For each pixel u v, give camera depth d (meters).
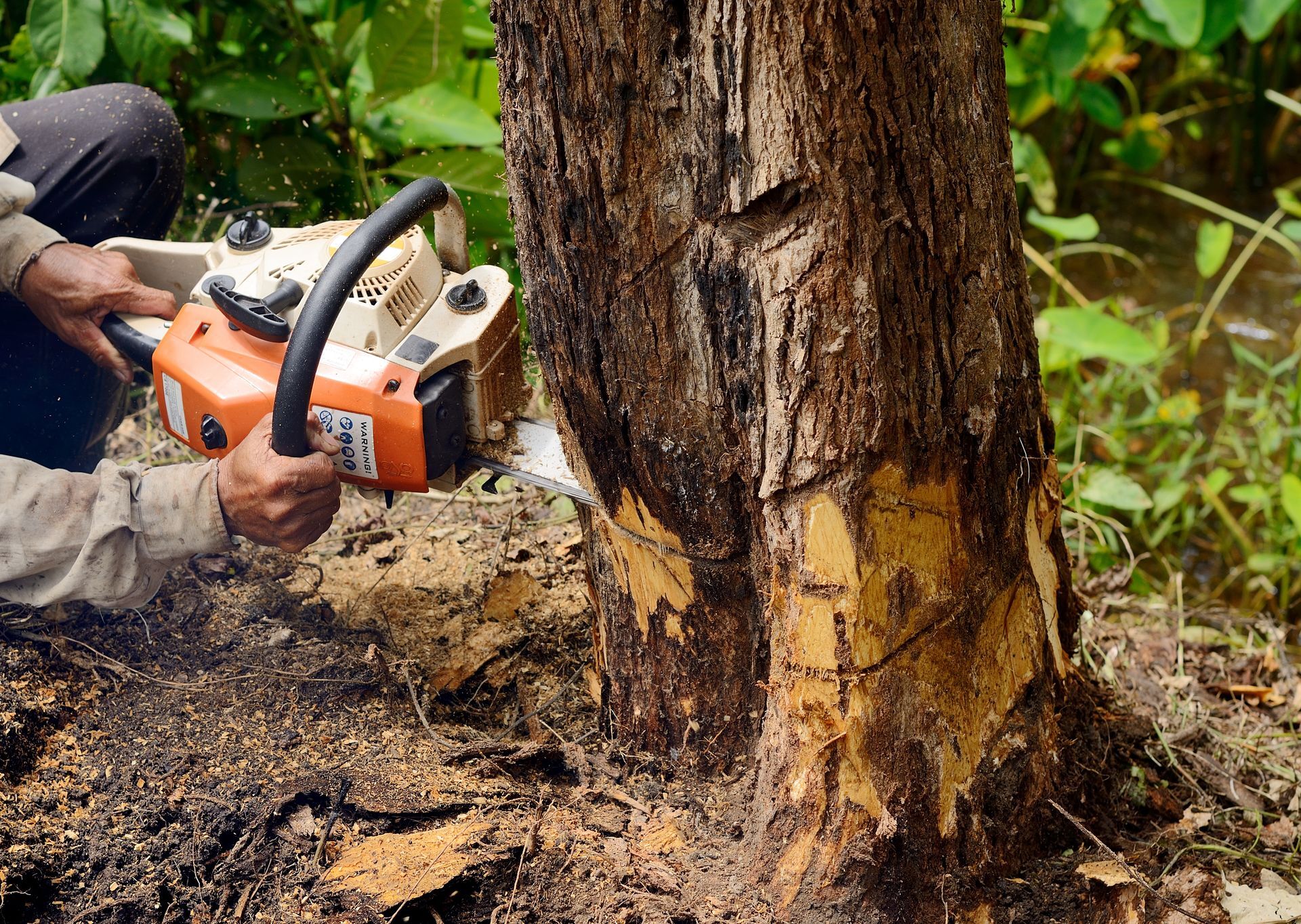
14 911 1.51
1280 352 3.92
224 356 1.73
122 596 1.77
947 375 1.46
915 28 1.31
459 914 1.57
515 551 2.40
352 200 3.15
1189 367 3.82
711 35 1.28
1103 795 1.86
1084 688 1.95
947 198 1.39
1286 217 4.55
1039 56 4.03
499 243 3.07
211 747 1.76
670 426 1.52
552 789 1.79
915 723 1.54
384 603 2.21
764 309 1.39
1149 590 2.92
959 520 1.52
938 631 1.53
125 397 2.40
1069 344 3.13
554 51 1.33
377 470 1.70
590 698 2.02
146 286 1.95
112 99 2.23
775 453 1.46
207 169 3.24
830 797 1.54
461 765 1.78
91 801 1.65
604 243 1.42
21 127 2.21
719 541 1.59
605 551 1.73
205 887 1.57
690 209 1.38
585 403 1.57
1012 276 1.54
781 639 1.55
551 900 1.59
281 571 2.21
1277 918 1.72
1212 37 3.93
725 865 1.64
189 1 3.17
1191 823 1.93
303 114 3.04
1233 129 4.64
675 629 1.71
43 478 1.73
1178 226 4.55
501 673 2.08
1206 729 2.28
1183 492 3.14
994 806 1.63
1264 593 3.08
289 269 1.73
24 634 1.85
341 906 1.54
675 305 1.44
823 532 1.47
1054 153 4.66
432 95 3.09
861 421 1.40
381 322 1.64
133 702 1.82
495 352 1.73
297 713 1.85
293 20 3.00
